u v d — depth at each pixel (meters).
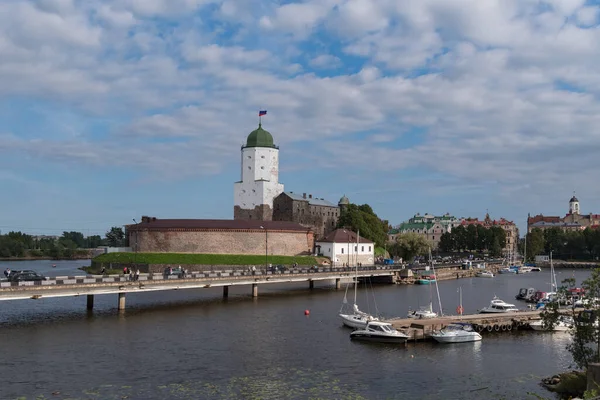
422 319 77.19
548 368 57.66
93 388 48.03
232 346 64.50
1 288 72.69
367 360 59.56
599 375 39.81
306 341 67.94
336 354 61.75
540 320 78.19
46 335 68.25
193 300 103.88
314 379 52.16
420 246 196.00
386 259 192.62
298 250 177.62
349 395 47.75
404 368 56.81
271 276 114.81
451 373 55.38
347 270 139.00
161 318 82.00
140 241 168.12
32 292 75.94
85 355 58.91
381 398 47.31
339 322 81.12
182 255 158.50
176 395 46.59
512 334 74.88
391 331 68.00
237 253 167.62
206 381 50.66
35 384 48.84
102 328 73.38
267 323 79.56
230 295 112.94
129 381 50.22
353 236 180.88
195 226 166.12
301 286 135.12
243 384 50.03
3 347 61.69
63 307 91.00
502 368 57.50
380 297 117.00
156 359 57.94
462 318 77.75
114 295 107.88
